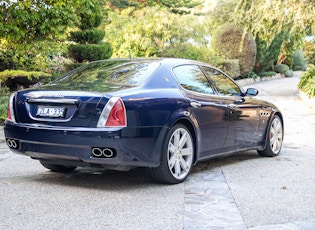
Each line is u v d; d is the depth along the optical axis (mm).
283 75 33094
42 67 15391
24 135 5125
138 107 4883
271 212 4273
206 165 6703
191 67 6070
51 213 4180
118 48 22031
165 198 4738
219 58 24578
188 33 22625
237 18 20094
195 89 5875
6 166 6496
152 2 32031
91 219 4016
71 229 3748
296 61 36469
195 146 5695
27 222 3916
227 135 6297
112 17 23203
